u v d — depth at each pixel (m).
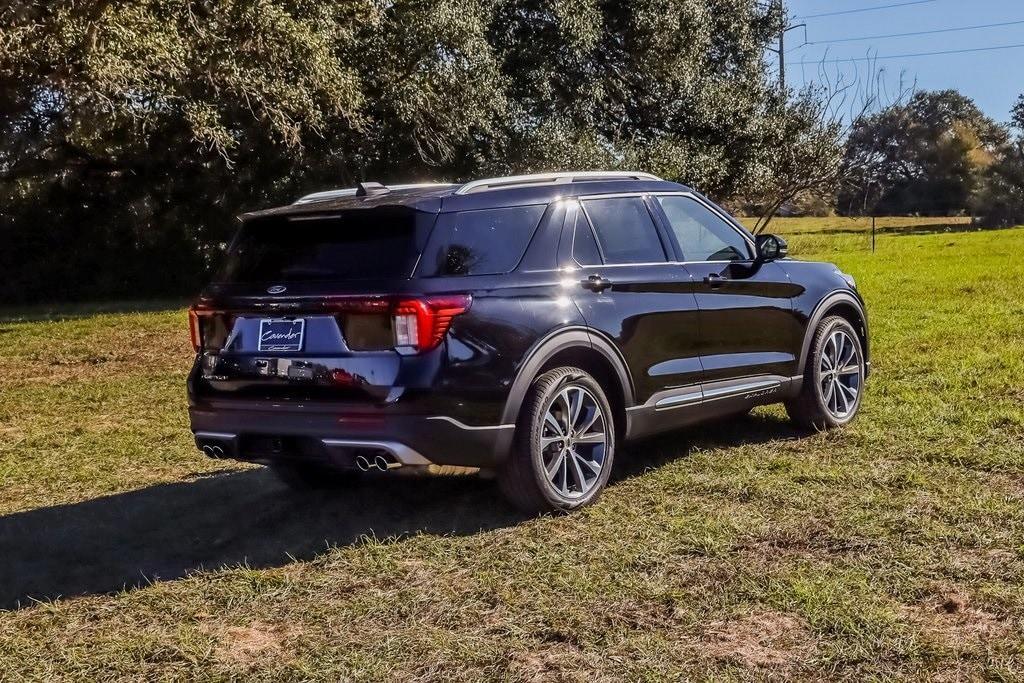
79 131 20.44
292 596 4.31
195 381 5.34
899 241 49.00
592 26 23.89
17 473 7.02
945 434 6.32
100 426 8.69
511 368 4.93
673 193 6.17
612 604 3.98
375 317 4.79
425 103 21.23
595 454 5.37
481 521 5.17
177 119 23.36
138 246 26.95
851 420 6.90
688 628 3.73
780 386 6.40
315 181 26.20
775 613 3.81
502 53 22.83
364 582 4.41
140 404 9.73
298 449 5.00
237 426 5.14
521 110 23.52
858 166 33.72
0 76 15.75
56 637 4.04
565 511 5.20
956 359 9.16
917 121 108.44
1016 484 5.26
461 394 4.79
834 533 4.62
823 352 6.67
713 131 28.38
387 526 5.20
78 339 15.52
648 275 5.66
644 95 26.67
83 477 6.83
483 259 5.02
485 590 4.18
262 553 4.91
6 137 23.09
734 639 3.61
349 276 4.90
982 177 91.19
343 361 4.82
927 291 16.88
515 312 5.00
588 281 5.35
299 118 21.52
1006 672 3.22
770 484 5.46
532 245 5.26
